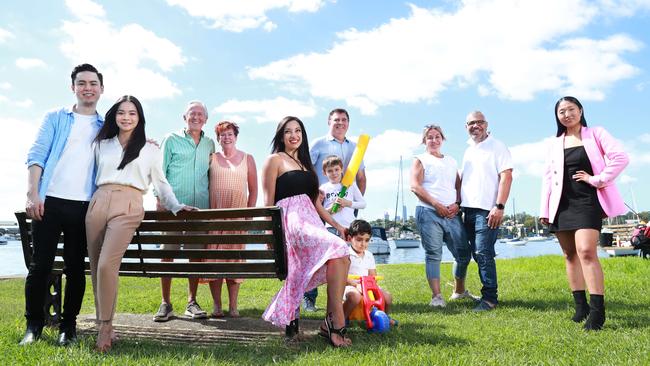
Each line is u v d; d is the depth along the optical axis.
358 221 4.99
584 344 3.74
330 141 6.41
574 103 4.85
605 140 4.64
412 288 8.00
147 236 4.36
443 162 6.32
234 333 4.39
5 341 3.87
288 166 4.46
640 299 5.93
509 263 12.02
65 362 3.24
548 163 5.04
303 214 4.25
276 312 3.97
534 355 3.41
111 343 3.84
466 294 6.49
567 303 5.82
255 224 3.94
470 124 6.22
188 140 5.31
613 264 9.88
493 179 5.97
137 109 4.04
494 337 4.03
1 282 11.05
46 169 3.98
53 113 4.12
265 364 3.31
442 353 3.44
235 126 5.47
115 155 3.94
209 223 4.09
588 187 4.64
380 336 4.18
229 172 5.33
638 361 3.15
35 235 3.96
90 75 4.21
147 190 4.07
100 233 3.88
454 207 6.16
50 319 4.59
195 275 4.32
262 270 4.01
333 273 3.92
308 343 3.94
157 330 4.56
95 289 3.96
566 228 4.70
